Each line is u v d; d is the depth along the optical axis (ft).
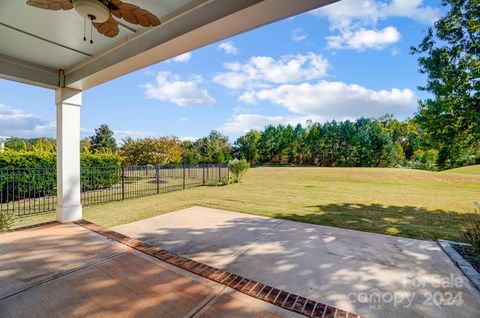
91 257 10.00
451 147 16.75
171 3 8.35
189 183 39.65
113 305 6.84
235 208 20.51
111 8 6.86
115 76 12.89
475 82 14.02
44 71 13.94
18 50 11.98
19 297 7.14
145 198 25.72
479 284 8.13
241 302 7.11
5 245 11.13
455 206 21.75
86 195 27.55
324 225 15.48
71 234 12.73
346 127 106.42
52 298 7.13
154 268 9.14
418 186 36.88
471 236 10.89
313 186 36.42
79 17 9.17
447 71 14.89
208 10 7.91
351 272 9.13
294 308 6.87
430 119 16.22
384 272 9.15
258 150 115.65
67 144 15.01
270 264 9.75
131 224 15.53
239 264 9.73
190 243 12.13
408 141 107.24
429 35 15.40
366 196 27.22
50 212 19.61
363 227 15.06
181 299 7.19
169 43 9.22
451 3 14.33
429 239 12.89
